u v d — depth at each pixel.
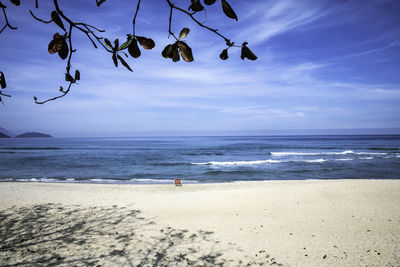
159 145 94.19
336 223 8.62
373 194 12.26
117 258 6.37
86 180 22.25
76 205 11.48
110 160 39.47
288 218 9.29
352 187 13.76
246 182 18.56
